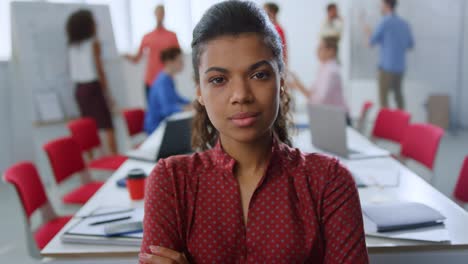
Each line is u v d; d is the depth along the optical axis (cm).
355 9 553
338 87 370
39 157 420
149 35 504
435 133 235
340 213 91
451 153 474
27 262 274
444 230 132
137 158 230
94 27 431
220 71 82
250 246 89
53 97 418
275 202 89
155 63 507
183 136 218
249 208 89
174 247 92
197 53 86
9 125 445
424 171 396
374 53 557
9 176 178
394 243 127
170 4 538
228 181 91
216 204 91
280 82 89
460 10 541
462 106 573
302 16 575
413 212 139
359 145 250
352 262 89
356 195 93
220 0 88
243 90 81
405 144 264
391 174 190
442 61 555
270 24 86
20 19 398
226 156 91
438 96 557
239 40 82
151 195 95
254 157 90
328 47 369
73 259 129
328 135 234
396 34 521
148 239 92
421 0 539
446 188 366
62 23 418
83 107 432
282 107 107
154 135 300
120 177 200
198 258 91
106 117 439
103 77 437
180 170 94
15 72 429
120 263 130
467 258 130
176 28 544
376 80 562
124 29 536
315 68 585
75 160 260
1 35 438
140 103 555
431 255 131
